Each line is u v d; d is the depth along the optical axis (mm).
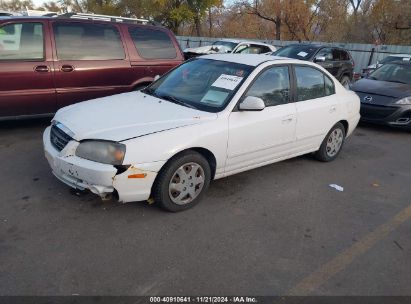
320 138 5523
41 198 4039
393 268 3295
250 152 4469
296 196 4582
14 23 5734
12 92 5762
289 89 4918
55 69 6008
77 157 3572
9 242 3266
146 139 3564
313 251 3459
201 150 4000
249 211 4105
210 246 3406
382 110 8188
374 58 21094
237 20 39438
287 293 2893
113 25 6613
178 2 36906
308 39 36031
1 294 2678
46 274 2904
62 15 6953
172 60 7184
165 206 3816
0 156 5129
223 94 4328
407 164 6207
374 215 4262
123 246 3311
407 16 29453
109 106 4250
